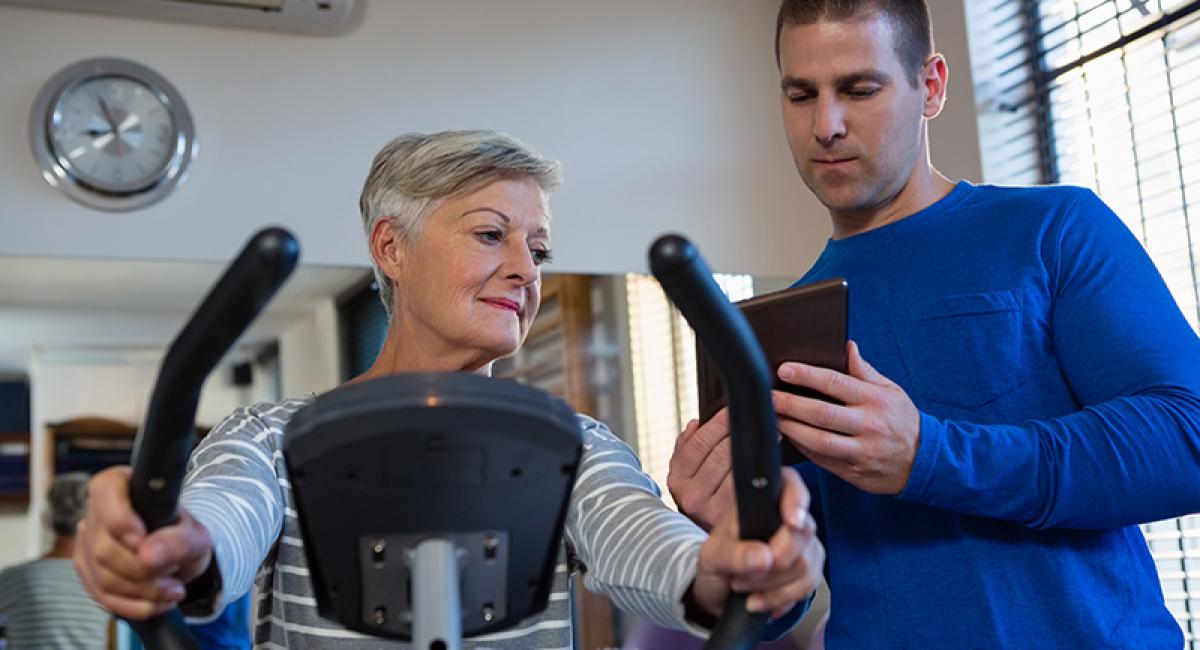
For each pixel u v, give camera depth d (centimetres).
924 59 168
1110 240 157
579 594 347
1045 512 143
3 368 336
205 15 351
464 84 379
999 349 157
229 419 133
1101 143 338
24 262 336
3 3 342
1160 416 142
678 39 403
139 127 346
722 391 147
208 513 104
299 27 360
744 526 90
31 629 322
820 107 164
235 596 103
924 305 163
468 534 91
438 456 86
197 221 349
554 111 386
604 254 382
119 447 340
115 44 350
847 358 144
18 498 331
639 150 392
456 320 141
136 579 87
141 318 345
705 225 395
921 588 157
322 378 350
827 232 407
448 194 141
